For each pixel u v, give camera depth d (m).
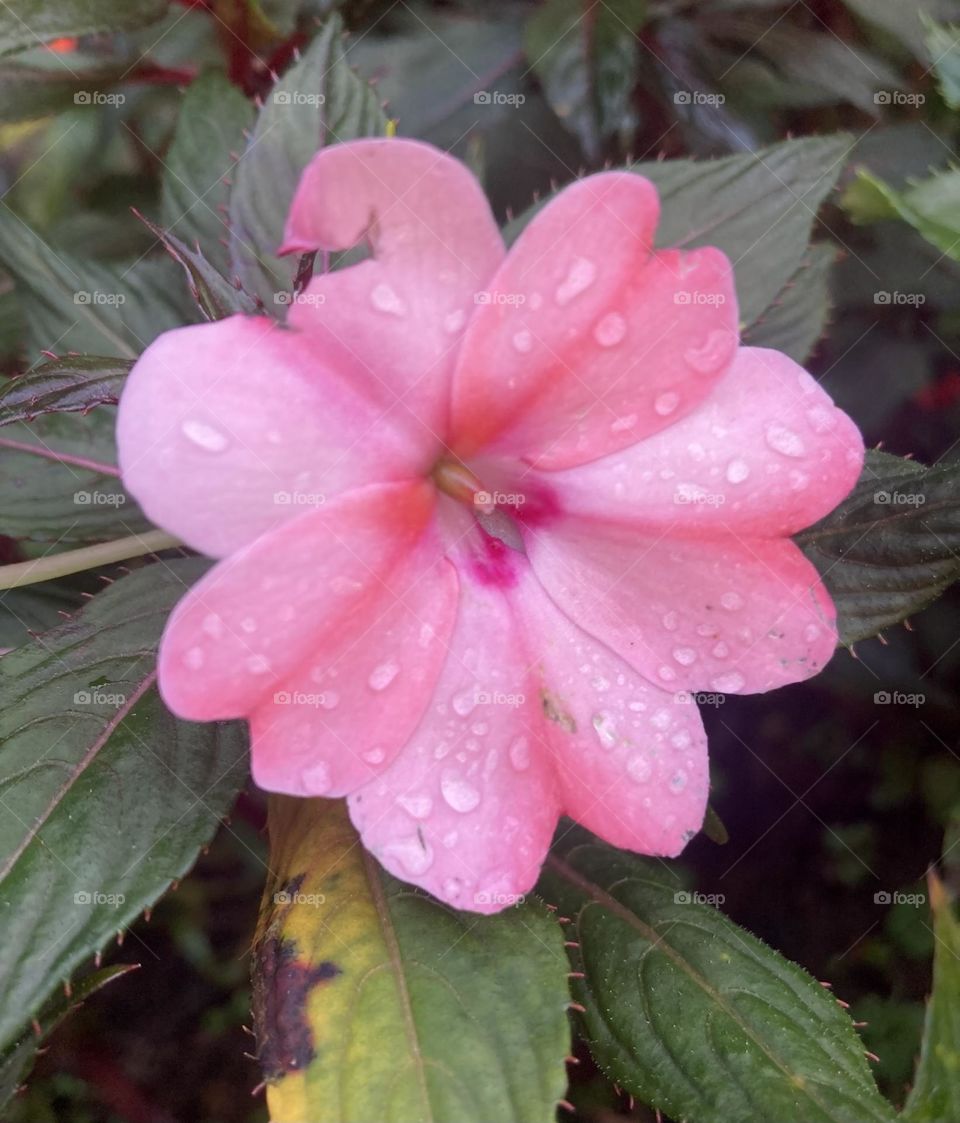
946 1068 0.12
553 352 0.09
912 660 0.20
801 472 0.10
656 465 0.10
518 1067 0.10
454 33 0.18
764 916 0.22
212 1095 0.22
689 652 0.10
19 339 0.18
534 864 0.09
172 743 0.11
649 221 0.09
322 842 0.12
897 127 0.17
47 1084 0.21
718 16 0.17
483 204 0.08
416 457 0.09
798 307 0.15
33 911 0.10
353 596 0.08
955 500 0.12
